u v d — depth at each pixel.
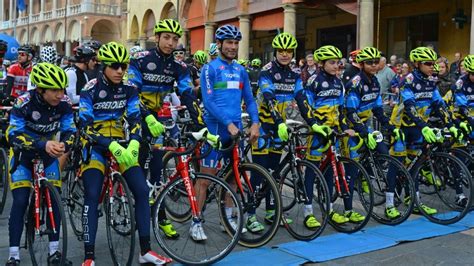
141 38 24.42
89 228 3.52
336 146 5.01
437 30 13.60
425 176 5.34
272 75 4.66
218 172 4.39
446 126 5.53
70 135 3.58
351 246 4.29
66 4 33.53
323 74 4.87
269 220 4.61
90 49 5.89
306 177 4.60
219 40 4.32
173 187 4.00
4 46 6.40
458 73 8.91
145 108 4.17
